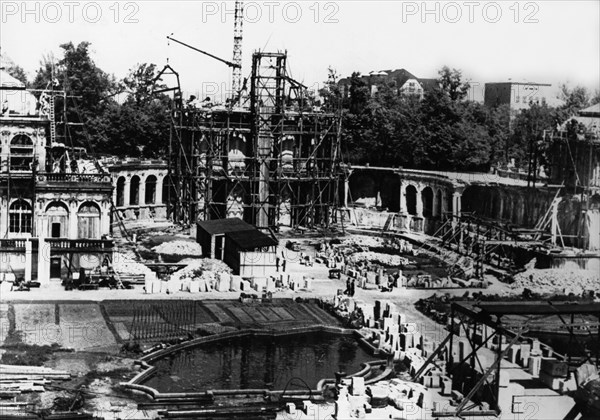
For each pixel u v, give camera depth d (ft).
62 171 440.04
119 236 460.14
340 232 503.20
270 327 314.76
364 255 441.27
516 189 464.65
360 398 238.89
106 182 397.80
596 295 366.22
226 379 260.83
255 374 267.18
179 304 339.57
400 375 269.85
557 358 277.03
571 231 430.61
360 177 560.61
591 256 402.31
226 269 395.96
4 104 418.10
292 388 254.88
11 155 414.21
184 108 509.76
